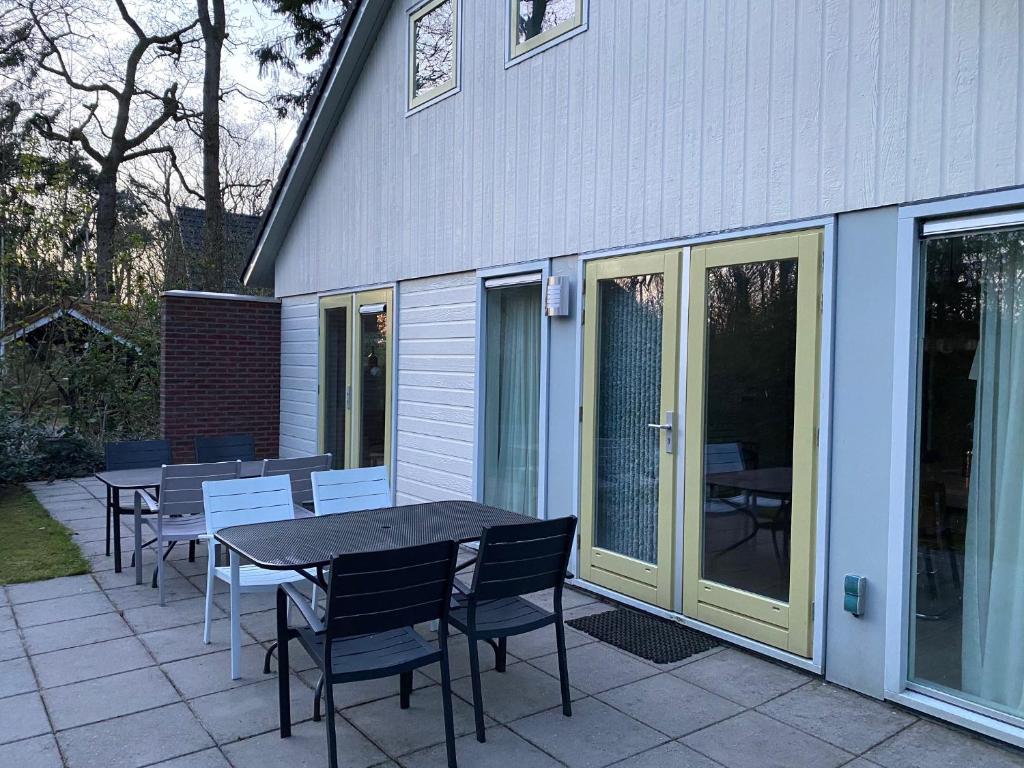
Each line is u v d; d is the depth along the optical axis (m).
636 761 3.02
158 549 4.88
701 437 4.42
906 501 3.47
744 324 4.21
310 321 9.05
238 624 3.77
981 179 3.24
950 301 3.41
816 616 3.80
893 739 3.21
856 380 3.67
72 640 4.27
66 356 10.95
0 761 2.98
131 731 3.23
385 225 7.53
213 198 16.44
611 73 4.99
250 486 4.41
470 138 6.32
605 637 4.36
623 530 4.99
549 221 5.51
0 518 7.27
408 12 7.12
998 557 3.29
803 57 3.90
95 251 14.49
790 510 3.95
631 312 4.93
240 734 3.22
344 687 3.69
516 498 5.98
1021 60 3.12
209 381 9.30
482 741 3.16
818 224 3.83
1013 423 3.25
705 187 4.40
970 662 3.36
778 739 3.20
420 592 2.98
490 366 6.27
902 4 3.50
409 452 7.21
